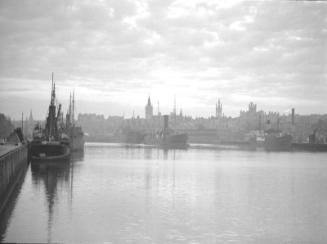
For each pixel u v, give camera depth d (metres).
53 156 118.06
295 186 77.12
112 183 75.75
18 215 45.97
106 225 42.88
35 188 66.38
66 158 127.25
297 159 168.88
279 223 45.81
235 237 40.09
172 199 59.31
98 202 55.19
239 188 73.06
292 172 106.31
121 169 106.19
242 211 51.81
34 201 54.72
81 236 38.66
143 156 175.62
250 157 179.25
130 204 54.44
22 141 127.25
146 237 39.06
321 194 66.56
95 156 170.62
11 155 60.97
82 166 112.06
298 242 38.84
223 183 80.06
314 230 43.03
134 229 41.69
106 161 137.12
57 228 40.94
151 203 55.59
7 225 41.62
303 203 57.97
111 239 38.09
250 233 41.59
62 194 61.03
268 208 54.00
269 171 108.62
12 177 62.53
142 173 96.81
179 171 103.88
